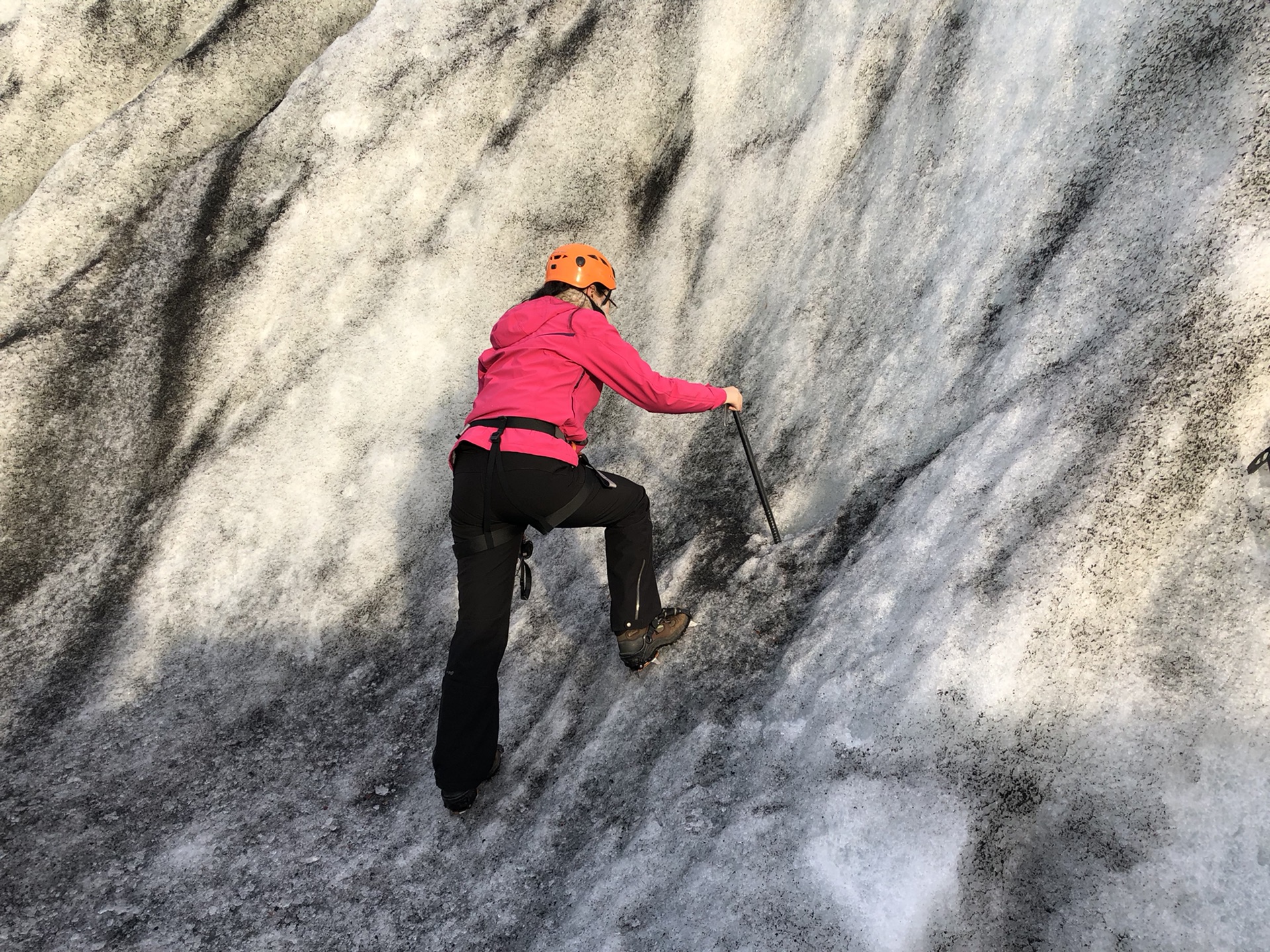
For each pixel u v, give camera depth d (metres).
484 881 2.31
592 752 2.54
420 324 3.85
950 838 1.79
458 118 4.07
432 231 3.97
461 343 3.82
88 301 3.94
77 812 2.69
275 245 3.98
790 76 3.65
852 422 3.03
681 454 3.44
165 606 3.39
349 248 3.97
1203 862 1.67
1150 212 2.38
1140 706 1.84
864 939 1.70
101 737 2.99
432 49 4.18
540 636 3.04
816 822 1.92
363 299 3.91
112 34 4.68
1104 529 2.01
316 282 3.94
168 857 2.52
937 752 1.91
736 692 2.50
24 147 4.60
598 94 4.01
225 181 4.09
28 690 3.19
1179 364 2.09
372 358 3.81
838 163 3.42
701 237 3.73
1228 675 1.81
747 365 3.46
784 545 2.89
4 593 3.46
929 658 2.04
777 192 3.57
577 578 3.18
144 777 2.81
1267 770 1.71
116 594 3.43
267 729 2.99
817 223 3.42
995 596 2.06
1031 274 2.66
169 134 4.34
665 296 3.75
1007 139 2.87
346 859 2.46
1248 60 2.27
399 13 4.30
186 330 3.89
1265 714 1.75
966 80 3.06
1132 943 1.64
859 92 3.42
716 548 3.05
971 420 2.62
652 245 3.85
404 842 2.49
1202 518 1.95
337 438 3.69
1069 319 2.46
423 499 3.56
